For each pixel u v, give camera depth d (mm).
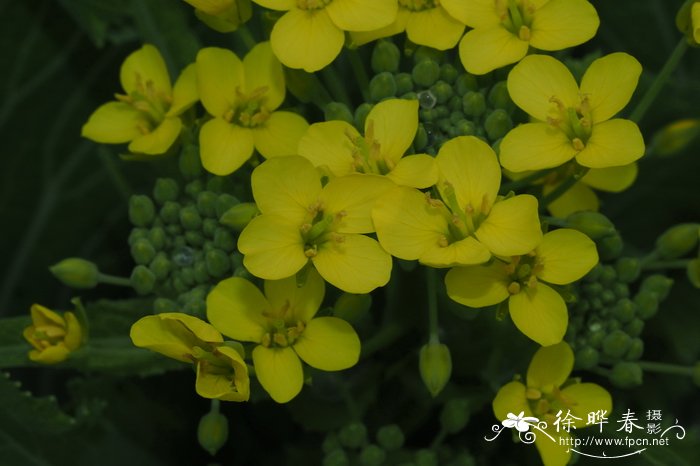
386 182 228
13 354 247
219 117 240
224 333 231
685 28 239
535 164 231
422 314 249
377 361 257
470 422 262
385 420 259
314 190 229
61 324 242
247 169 246
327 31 235
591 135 233
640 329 245
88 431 263
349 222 229
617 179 245
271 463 272
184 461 272
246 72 241
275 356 231
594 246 230
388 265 227
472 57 235
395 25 239
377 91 239
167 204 245
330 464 246
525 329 229
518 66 234
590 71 234
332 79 244
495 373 249
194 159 243
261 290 238
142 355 248
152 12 259
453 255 225
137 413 271
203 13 244
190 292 241
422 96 240
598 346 244
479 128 240
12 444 260
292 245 228
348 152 233
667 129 259
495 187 229
